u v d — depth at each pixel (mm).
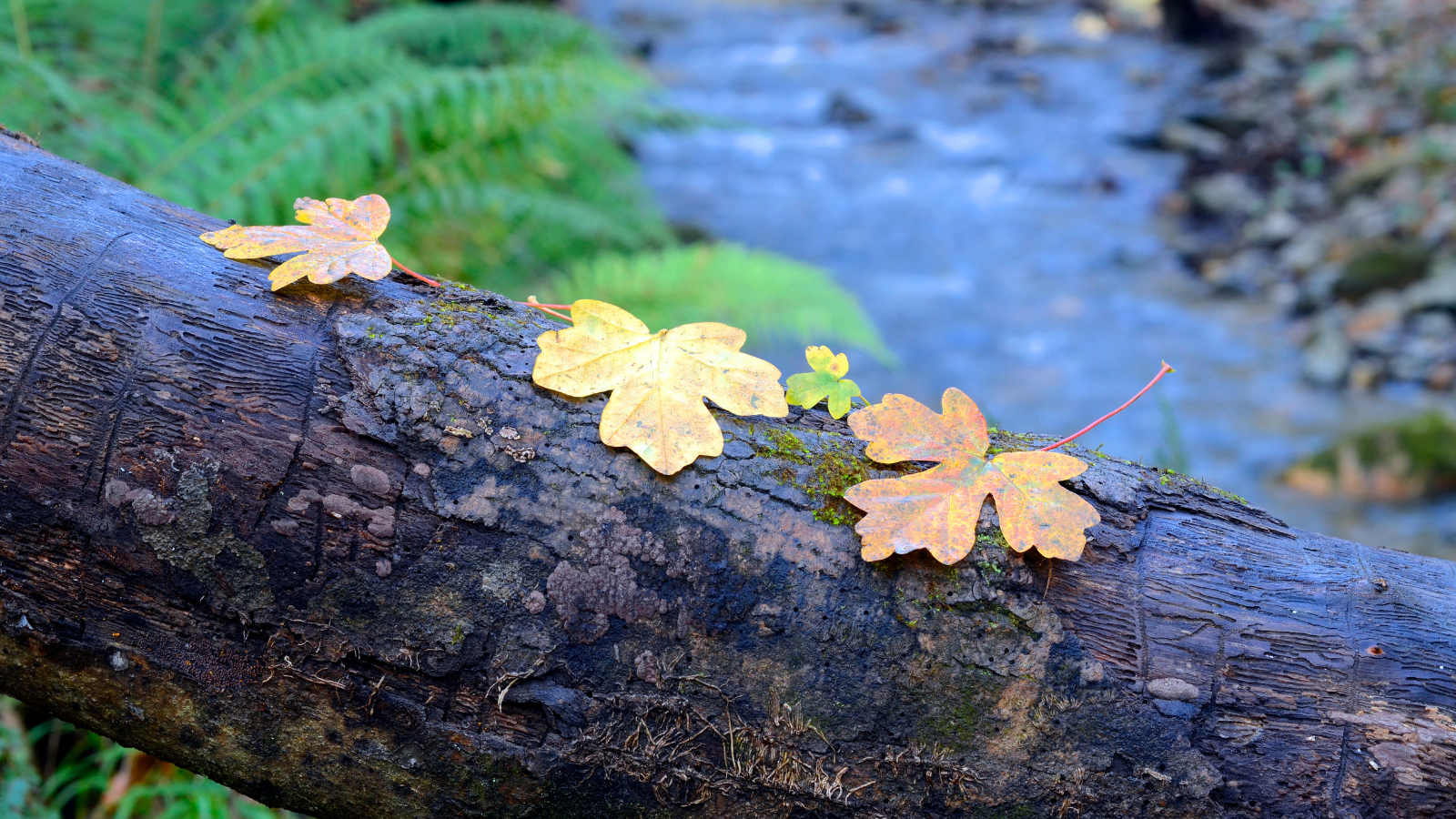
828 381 765
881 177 4625
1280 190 4043
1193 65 5785
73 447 733
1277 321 3270
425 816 747
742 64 6133
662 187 4348
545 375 739
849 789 735
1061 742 730
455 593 732
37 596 739
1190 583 736
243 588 734
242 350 740
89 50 1574
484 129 1573
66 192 759
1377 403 2758
